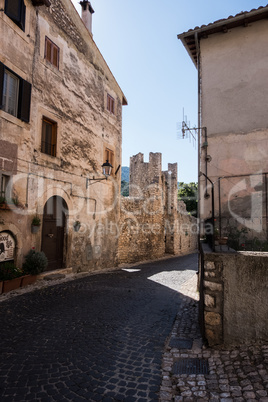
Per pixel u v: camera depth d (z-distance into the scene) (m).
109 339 4.23
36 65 8.66
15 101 7.86
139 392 2.86
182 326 4.83
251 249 6.08
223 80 6.92
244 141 6.61
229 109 6.80
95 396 2.77
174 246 24.89
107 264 13.23
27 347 3.83
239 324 3.65
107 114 13.62
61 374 3.16
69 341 4.08
